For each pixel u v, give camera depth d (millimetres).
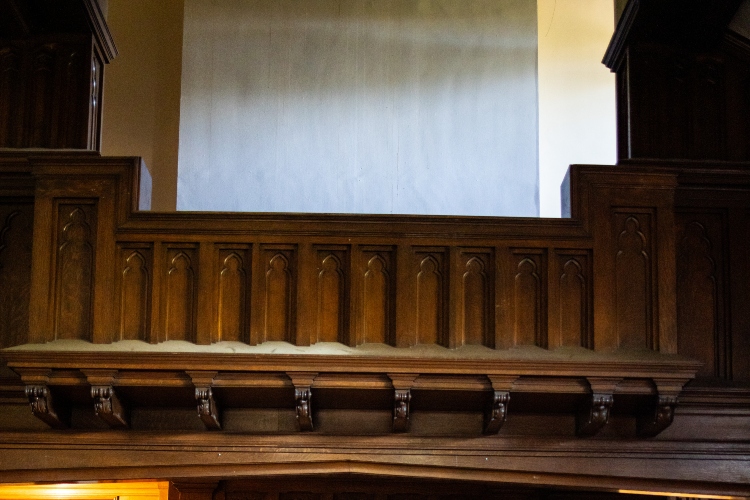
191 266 5379
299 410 5168
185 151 8891
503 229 5398
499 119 9125
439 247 5395
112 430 5457
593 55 10086
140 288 5348
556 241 5395
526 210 8945
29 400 5145
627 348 5309
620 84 6328
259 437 5449
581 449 5461
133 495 6844
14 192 5730
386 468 5457
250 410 5547
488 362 5078
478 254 5410
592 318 5320
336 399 5395
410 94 9133
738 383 5621
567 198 5566
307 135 9000
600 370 5102
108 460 5426
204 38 9102
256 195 8836
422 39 9242
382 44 9219
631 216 5461
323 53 9164
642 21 5922
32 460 5426
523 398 5336
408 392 5145
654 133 6051
